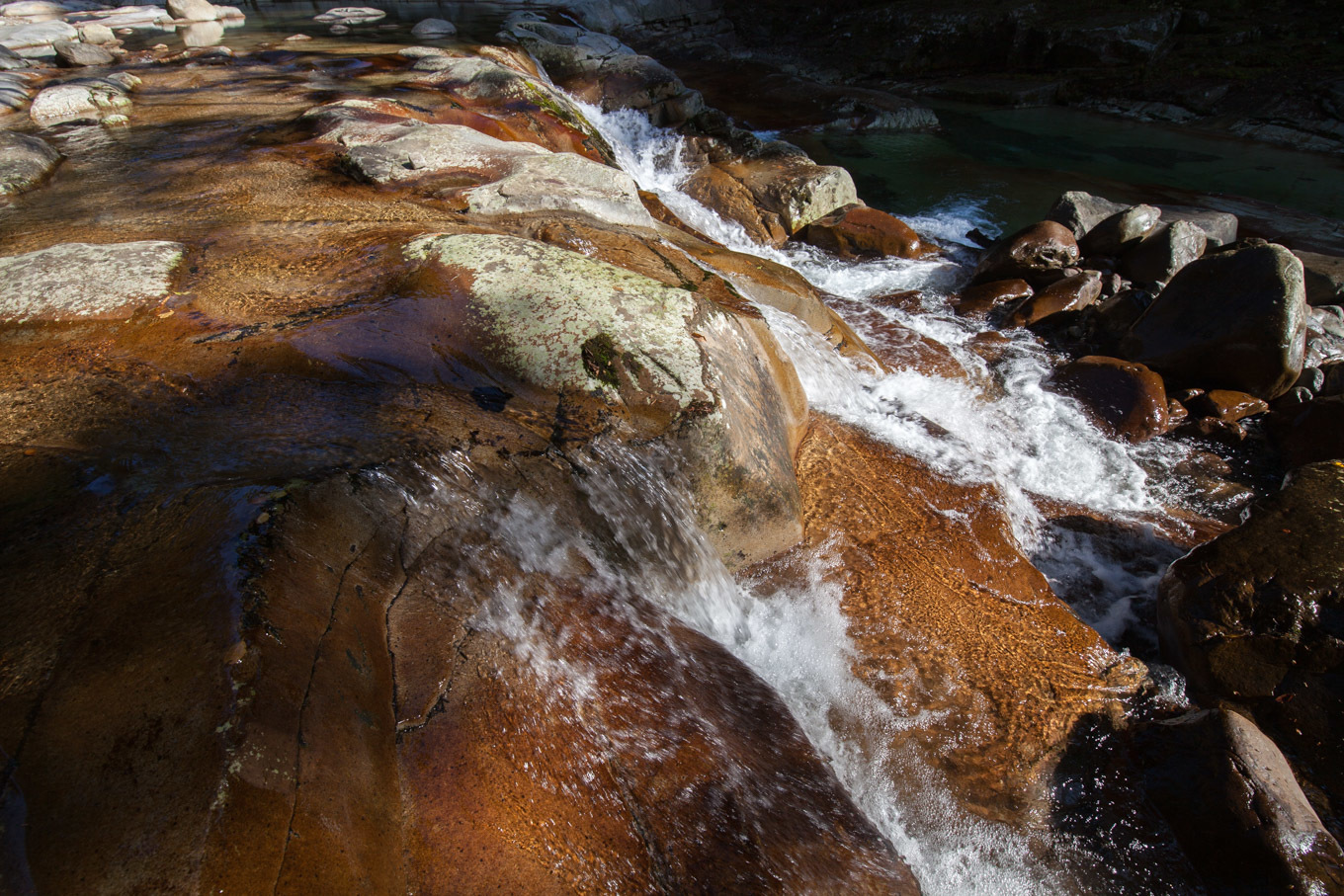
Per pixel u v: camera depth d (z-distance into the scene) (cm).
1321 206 953
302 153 584
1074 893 278
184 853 143
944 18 1644
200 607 183
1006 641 339
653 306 344
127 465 241
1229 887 267
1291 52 1312
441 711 204
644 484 304
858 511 388
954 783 298
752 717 264
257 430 262
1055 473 513
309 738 170
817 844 233
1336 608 323
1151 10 1484
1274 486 516
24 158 538
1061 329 688
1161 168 1113
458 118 735
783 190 898
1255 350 566
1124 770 302
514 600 245
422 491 246
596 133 892
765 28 1955
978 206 1005
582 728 225
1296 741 315
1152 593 419
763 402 367
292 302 345
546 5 1772
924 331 690
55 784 152
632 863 203
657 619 277
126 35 1298
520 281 344
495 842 187
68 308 333
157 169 552
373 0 1792
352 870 159
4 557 203
